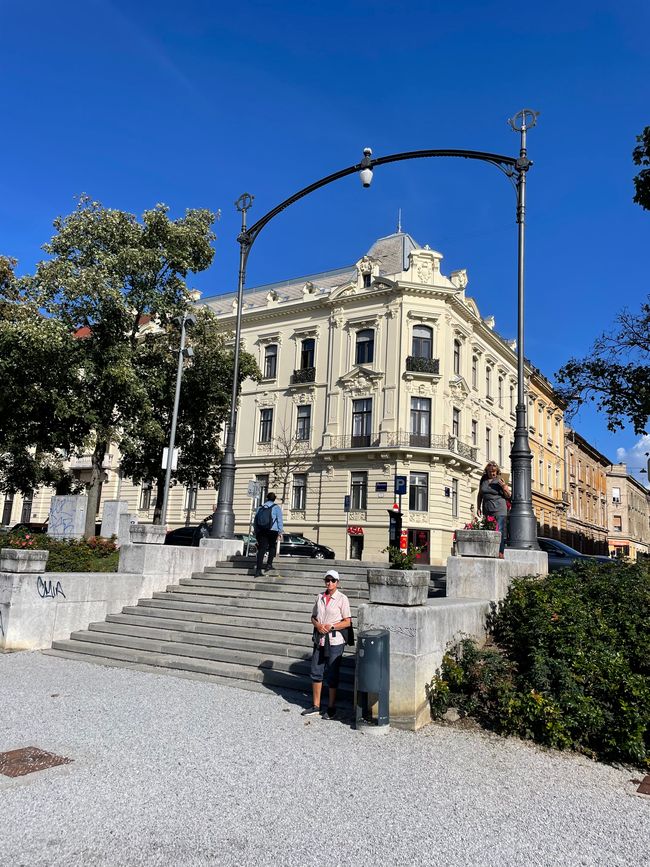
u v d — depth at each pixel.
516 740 6.41
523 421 10.91
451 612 7.71
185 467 26.09
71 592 11.23
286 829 4.14
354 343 33.56
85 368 20.33
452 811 4.57
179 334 23.58
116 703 7.31
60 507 18.28
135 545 12.64
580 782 5.37
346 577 11.78
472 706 6.96
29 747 5.57
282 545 23.00
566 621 7.72
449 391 32.62
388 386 31.81
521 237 11.02
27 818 4.13
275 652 9.21
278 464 33.50
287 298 38.38
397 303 32.41
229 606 11.25
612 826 4.48
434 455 30.77
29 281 20.67
